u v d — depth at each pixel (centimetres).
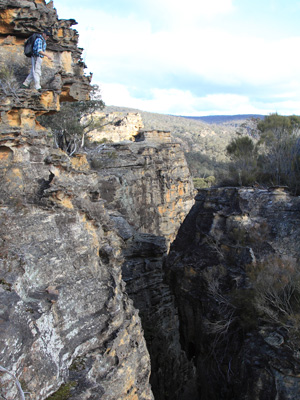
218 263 2061
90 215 1165
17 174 1045
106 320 1043
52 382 796
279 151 2808
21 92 1076
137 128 7594
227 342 1719
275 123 3684
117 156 4512
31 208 973
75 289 1000
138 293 2303
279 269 1725
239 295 1731
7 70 1120
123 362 1027
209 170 8831
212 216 2294
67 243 1038
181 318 2250
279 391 1302
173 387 1752
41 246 951
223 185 2819
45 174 1108
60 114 3691
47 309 844
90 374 891
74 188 1220
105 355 962
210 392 1752
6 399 639
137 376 1145
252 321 1608
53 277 953
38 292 888
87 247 1104
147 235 2709
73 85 1386
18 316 741
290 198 2081
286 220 1992
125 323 1107
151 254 2477
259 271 1781
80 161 1633
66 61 1321
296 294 1562
